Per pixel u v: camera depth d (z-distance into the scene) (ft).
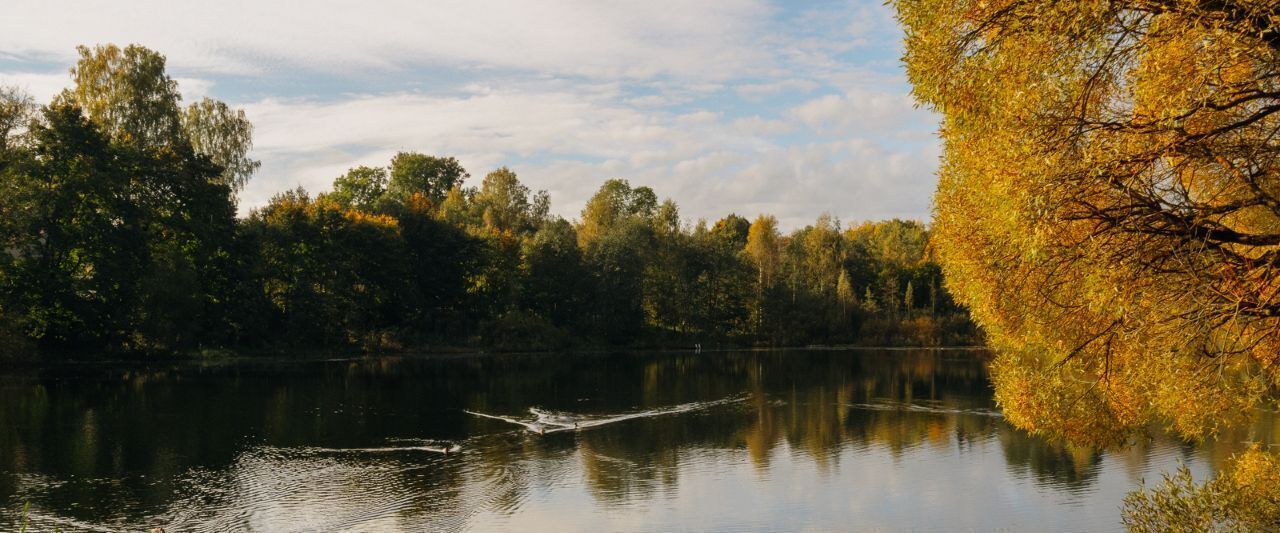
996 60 30.96
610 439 108.99
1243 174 30.83
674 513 74.08
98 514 69.31
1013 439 106.32
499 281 294.66
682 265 320.29
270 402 134.51
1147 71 28.37
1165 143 28.02
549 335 282.97
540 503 76.59
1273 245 28.89
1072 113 30.19
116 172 176.14
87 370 168.25
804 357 264.11
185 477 82.33
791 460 95.86
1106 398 42.52
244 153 243.81
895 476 87.20
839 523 71.15
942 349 307.78
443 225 278.87
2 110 163.02
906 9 34.99
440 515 72.28
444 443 103.50
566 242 310.45
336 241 239.50
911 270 358.64
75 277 174.70
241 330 218.79
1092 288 30.68
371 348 241.14
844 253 366.63
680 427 118.83
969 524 70.23
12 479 79.61
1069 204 30.09
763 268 334.24
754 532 68.85
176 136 211.20
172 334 190.90
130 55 207.62
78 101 202.49
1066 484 81.76
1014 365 46.26
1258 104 29.63
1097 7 27.07
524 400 146.41
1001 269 39.86
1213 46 26.00
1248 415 34.01
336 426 114.01
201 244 202.08
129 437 100.73
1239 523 42.39
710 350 299.99
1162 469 85.35
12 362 166.50
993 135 32.50
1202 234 29.60
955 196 42.45
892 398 151.94
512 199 437.58
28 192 160.25
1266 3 24.66
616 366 223.71
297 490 78.84
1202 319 30.37
